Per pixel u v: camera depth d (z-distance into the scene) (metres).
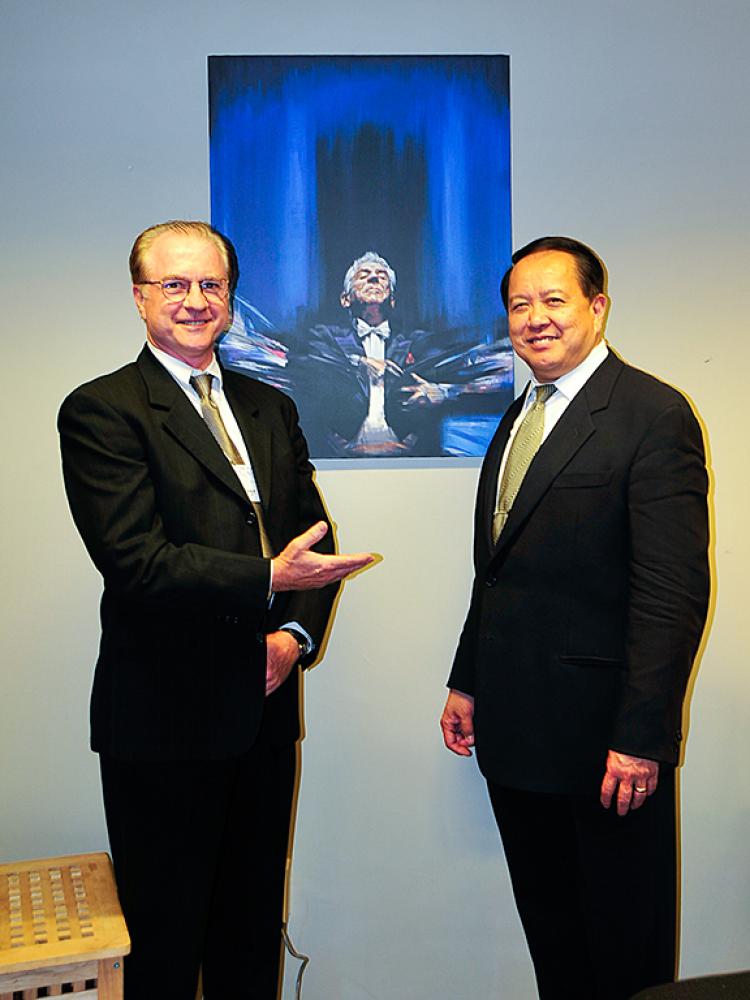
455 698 2.01
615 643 1.68
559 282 1.74
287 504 1.82
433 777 2.26
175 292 1.70
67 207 2.16
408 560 2.24
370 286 2.18
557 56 2.21
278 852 1.86
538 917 1.88
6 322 2.16
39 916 1.68
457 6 2.19
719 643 2.27
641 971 1.73
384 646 2.25
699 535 1.65
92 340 2.18
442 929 2.28
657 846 1.72
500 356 2.20
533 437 1.82
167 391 1.71
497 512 1.85
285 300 2.18
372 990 2.28
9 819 2.20
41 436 2.18
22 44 2.14
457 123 2.18
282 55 2.16
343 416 2.20
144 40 2.16
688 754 2.28
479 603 1.93
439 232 2.19
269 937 1.87
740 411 2.26
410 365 2.20
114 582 1.61
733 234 2.24
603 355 1.80
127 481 1.62
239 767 1.81
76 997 1.57
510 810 1.85
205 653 1.67
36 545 2.19
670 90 2.22
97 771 2.21
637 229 2.23
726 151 2.24
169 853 1.70
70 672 2.20
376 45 2.18
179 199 2.18
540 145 2.21
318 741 2.25
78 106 2.15
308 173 2.17
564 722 1.68
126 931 1.62
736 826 2.29
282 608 1.85
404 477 2.23
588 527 1.68
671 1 2.21
